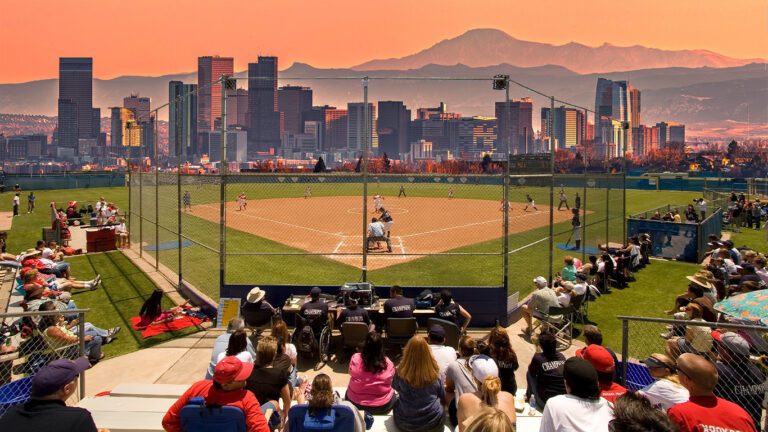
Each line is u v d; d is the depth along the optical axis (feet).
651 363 22.18
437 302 37.52
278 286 39.58
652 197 199.00
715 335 25.48
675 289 53.88
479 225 104.68
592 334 25.18
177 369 31.42
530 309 37.76
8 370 28.78
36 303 30.91
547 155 49.62
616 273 55.67
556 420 15.11
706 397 15.03
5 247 72.79
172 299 47.44
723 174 594.24
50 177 217.77
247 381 20.43
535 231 91.15
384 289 38.91
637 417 11.34
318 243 79.61
